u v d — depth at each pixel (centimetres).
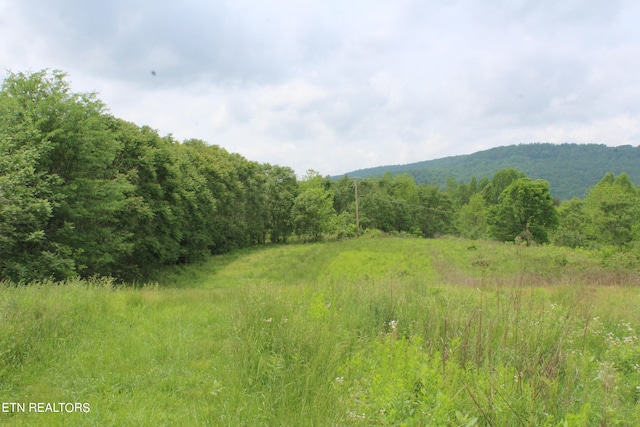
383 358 453
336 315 685
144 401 452
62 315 690
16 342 549
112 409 432
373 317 725
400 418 344
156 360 583
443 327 590
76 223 1881
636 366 499
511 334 537
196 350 627
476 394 375
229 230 4800
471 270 2467
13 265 1454
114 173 2227
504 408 350
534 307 686
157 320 812
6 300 676
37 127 1694
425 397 357
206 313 883
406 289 912
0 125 1565
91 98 1945
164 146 2817
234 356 529
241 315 659
